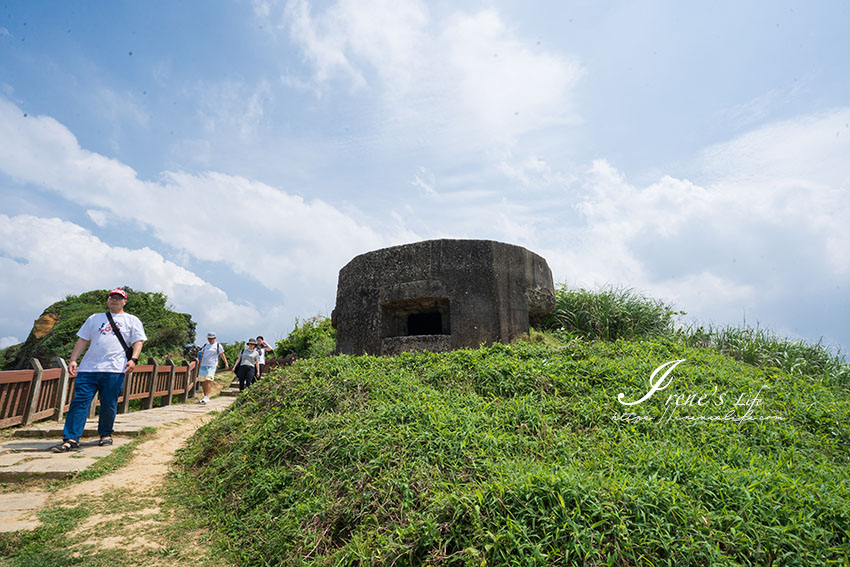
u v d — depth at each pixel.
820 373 7.86
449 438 3.35
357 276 7.48
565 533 2.26
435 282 6.80
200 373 10.43
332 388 4.48
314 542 2.74
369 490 2.96
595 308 8.88
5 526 3.13
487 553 2.22
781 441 3.94
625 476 2.79
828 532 2.33
